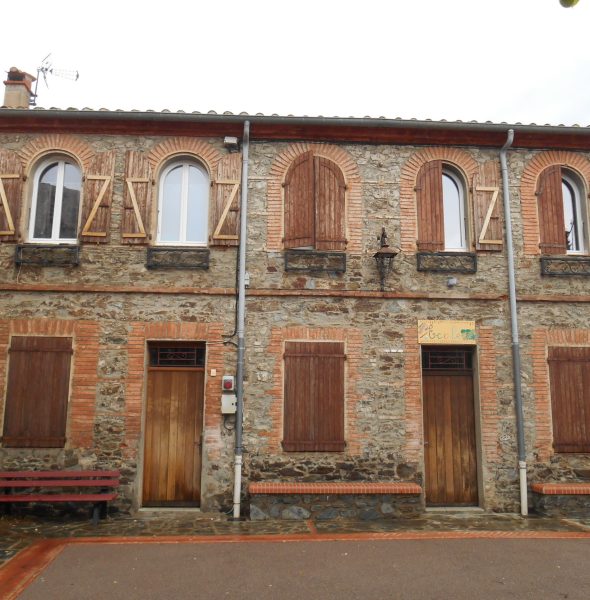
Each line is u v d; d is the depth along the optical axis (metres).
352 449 9.10
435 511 9.07
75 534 7.66
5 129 9.57
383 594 5.58
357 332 9.41
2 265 9.24
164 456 9.20
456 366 9.74
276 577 6.02
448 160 10.04
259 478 8.93
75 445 8.85
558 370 9.49
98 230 9.37
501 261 9.77
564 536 7.59
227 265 9.46
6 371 8.96
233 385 9.05
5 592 5.58
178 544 7.18
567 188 10.39
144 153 9.67
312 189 9.70
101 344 9.12
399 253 9.69
